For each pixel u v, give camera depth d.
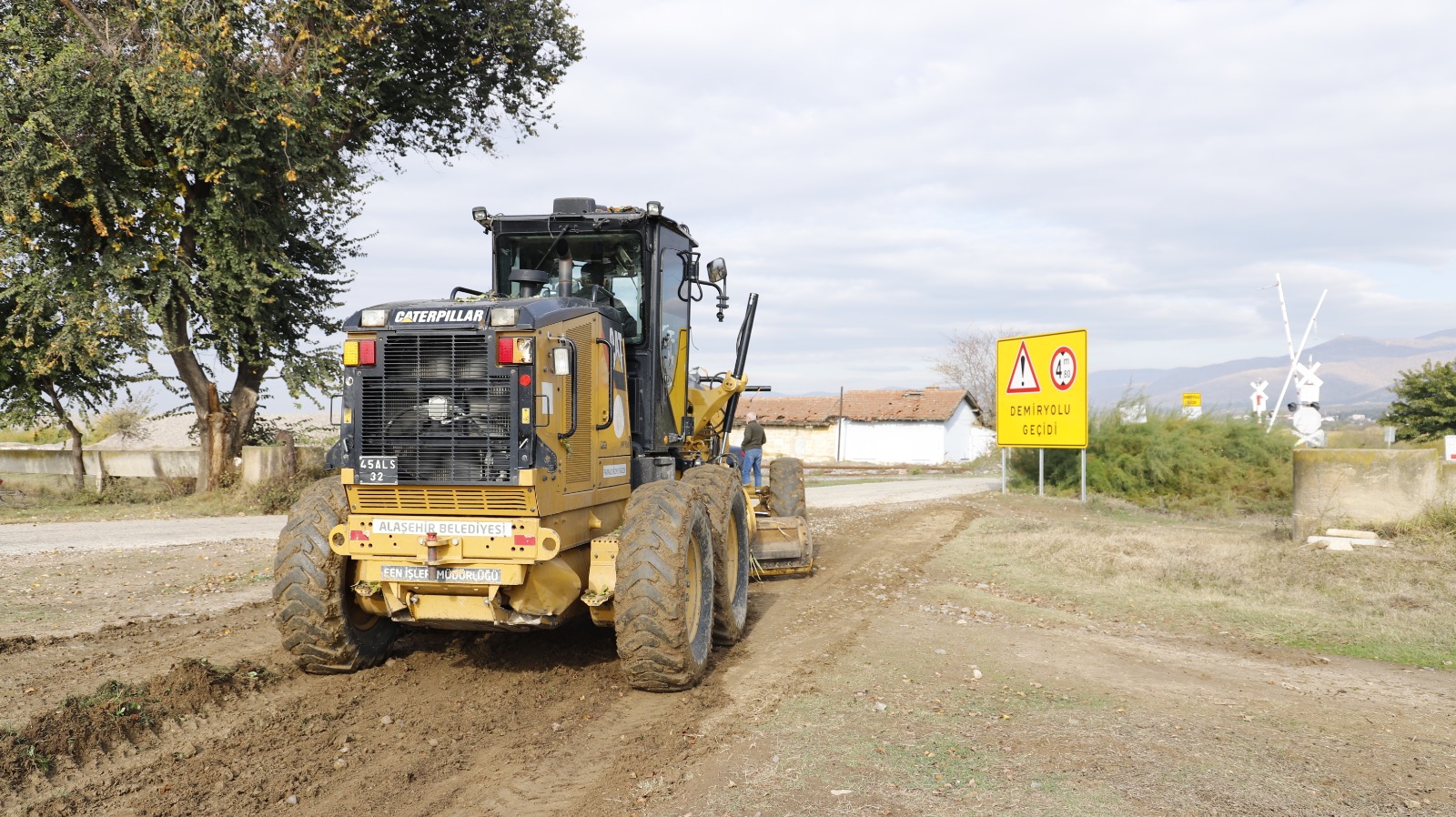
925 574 11.88
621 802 4.67
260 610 9.19
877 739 5.52
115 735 5.32
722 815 4.45
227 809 4.56
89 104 17.52
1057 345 22.25
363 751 5.38
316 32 19.50
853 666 7.28
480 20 22.84
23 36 17.92
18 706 5.74
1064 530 15.55
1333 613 9.55
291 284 22.42
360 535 6.21
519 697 6.42
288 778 4.95
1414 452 13.12
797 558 11.33
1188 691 6.74
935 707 6.21
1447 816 4.48
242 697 6.25
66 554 12.84
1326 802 4.62
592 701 6.35
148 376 20.19
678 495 6.63
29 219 17.75
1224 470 24.69
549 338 6.09
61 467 25.83
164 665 6.90
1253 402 30.39
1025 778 4.87
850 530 16.11
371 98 21.78
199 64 17.81
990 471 46.41
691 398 9.59
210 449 21.31
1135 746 5.40
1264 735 5.69
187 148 17.97
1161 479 24.70
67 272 18.20
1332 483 13.59
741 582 8.60
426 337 6.03
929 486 29.39
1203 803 4.56
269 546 13.68
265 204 20.23
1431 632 8.72
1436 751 5.46
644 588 6.22
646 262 8.04
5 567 11.72
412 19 21.50
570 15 24.12
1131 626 9.15
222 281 19.25
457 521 6.04
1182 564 11.93
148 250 18.78
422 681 6.79
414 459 6.04
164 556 12.68
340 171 20.55
